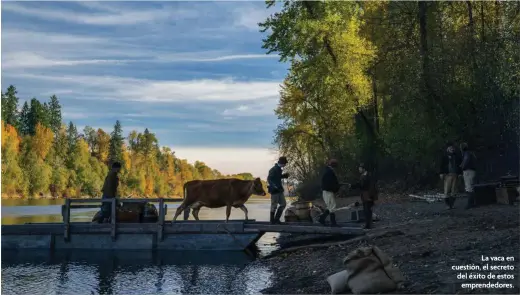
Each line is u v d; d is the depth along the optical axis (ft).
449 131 78.38
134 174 528.63
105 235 52.13
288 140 126.93
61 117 492.13
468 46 76.54
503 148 74.69
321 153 119.65
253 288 31.12
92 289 32.76
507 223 37.68
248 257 46.24
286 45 96.68
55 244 52.49
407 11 91.20
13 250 52.29
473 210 49.44
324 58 96.84
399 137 83.20
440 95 77.36
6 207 203.10
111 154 536.01
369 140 105.50
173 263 43.42
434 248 31.17
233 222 50.72
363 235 44.19
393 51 90.43
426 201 70.03
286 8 98.99
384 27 97.35
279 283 30.86
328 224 49.78
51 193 405.18
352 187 48.52
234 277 35.65
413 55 82.69
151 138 655.76
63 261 45.42
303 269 34.76
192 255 48.01
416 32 90.48
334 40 95.86
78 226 52.47
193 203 50.80
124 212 53.21
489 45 74.54
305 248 44.34
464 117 77.66
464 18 90.38
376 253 23.71
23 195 369.71
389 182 99.04
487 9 87.35
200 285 33.24
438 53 78.79
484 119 76.13
